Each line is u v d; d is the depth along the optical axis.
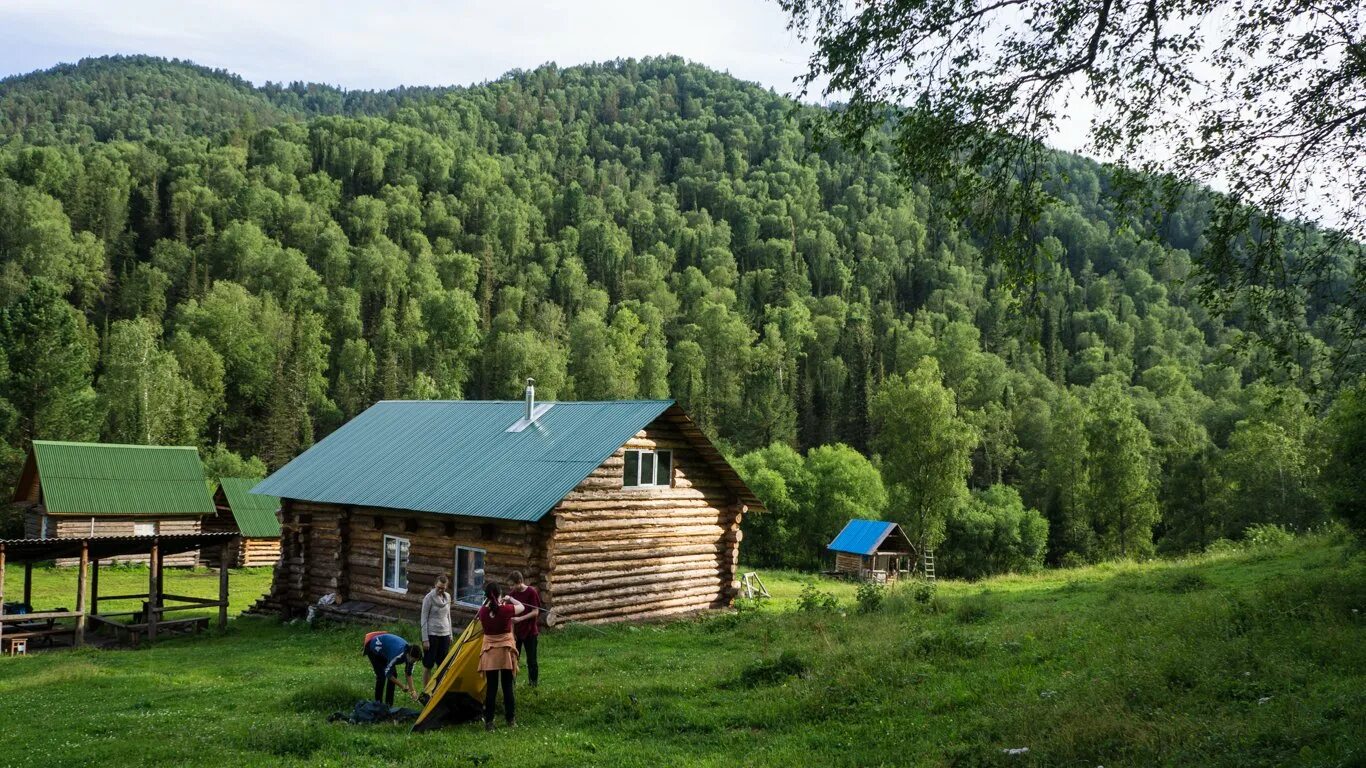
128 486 46.88
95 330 111.88
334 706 14.51
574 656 19.86
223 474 77.62
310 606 28.84
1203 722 9.55
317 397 116.75
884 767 9.50
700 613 28.73
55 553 25.92
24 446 59.03
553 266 196.62
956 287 191.00
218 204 176.62
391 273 161.12
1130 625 16.06
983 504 81.94
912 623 21.14
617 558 26.73
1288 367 10.74
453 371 134.00
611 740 11.55
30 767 11.11
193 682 18.59
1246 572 24.38
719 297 182.25
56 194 164.00
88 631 28.53
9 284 120.75
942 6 10.71
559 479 25.30
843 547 56.03
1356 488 18.45
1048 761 9.20
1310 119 10.07
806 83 11.61
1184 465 78.69
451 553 26.39
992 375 125.69
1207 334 169.75
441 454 29.31
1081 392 128.75
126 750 11.65
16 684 18.48
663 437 28.59
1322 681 10.49
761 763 10.02
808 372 141.38
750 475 84.19
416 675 17.86
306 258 169.12
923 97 11.24
